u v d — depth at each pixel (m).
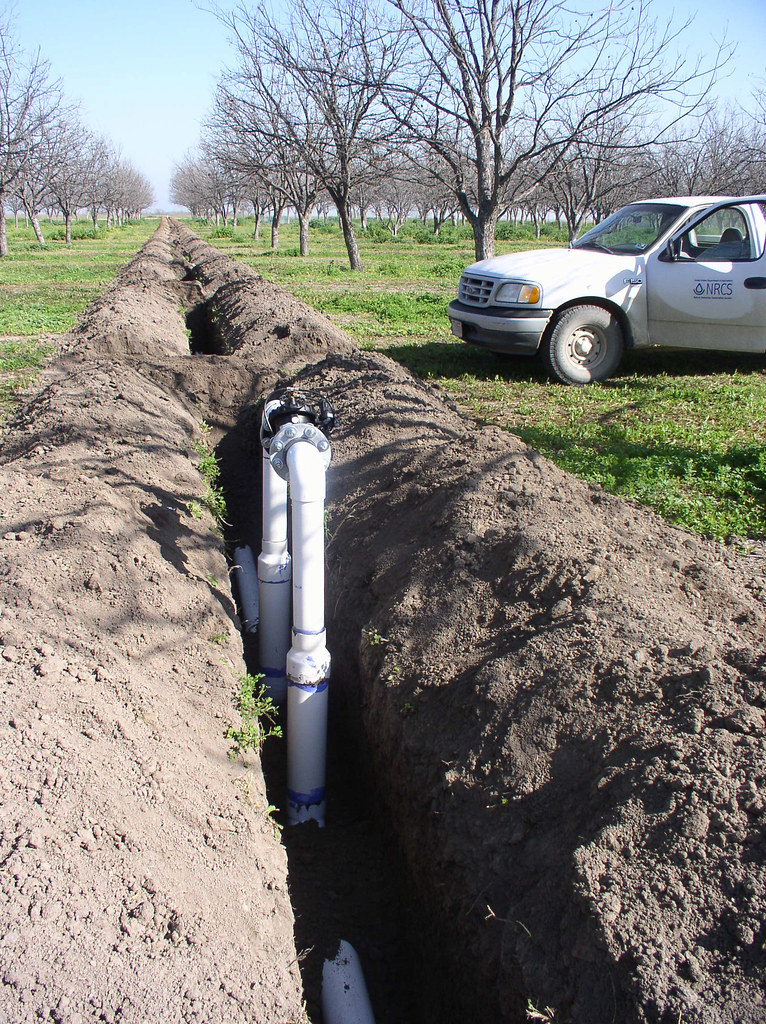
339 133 24.80
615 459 6.34
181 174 99.38
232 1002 1.88
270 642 4.11
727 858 1.93
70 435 5.07
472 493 3.89
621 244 9.63
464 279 10.14
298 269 26.91
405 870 2.99
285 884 2.50
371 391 6.23
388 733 3.21
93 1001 1.72
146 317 9.93
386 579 3.84
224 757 2.90
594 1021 1.84
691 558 3.61
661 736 2.30
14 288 21.80
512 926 2.19
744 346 9.35
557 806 2.37
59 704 2.47
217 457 7.13
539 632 2.97
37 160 37.56
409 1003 2.73
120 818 2.18
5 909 1.81
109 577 3.37
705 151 30.38
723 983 1.74
